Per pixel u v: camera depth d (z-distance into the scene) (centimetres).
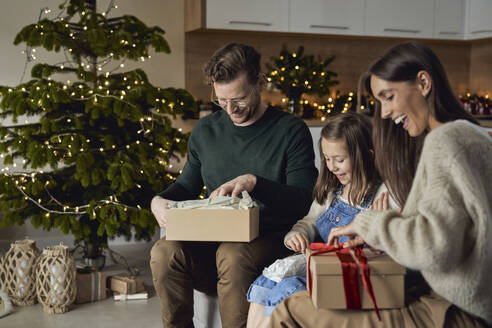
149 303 284
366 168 159
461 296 106
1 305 278
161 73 414
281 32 411
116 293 295
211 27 393
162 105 305
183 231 168
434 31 448
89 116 311
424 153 111
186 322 180
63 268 265
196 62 424
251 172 195
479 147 107
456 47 495
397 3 436
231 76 180
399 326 115
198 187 212
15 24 373
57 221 289
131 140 317
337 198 170
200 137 205
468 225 102
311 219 175
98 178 288
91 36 297
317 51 456
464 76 500
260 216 189
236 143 197
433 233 101
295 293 128
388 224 109
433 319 114
